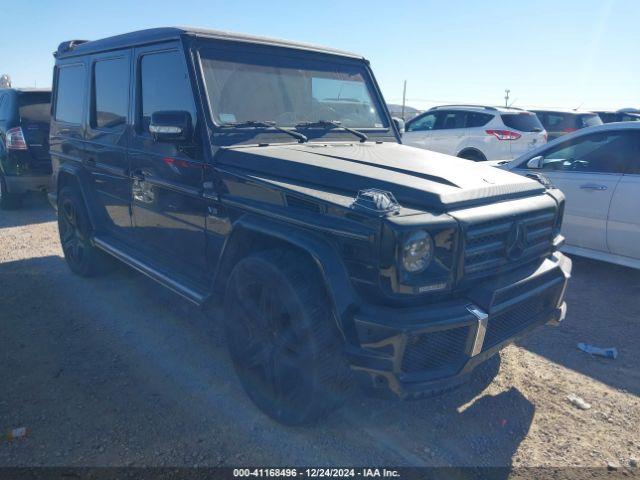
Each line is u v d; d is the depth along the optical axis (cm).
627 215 538
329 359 271
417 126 1283
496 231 278
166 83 372
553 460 286
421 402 337
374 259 249
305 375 278
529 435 307
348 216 260
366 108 449
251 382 320
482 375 371
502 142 1107
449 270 262
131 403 325
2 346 396
